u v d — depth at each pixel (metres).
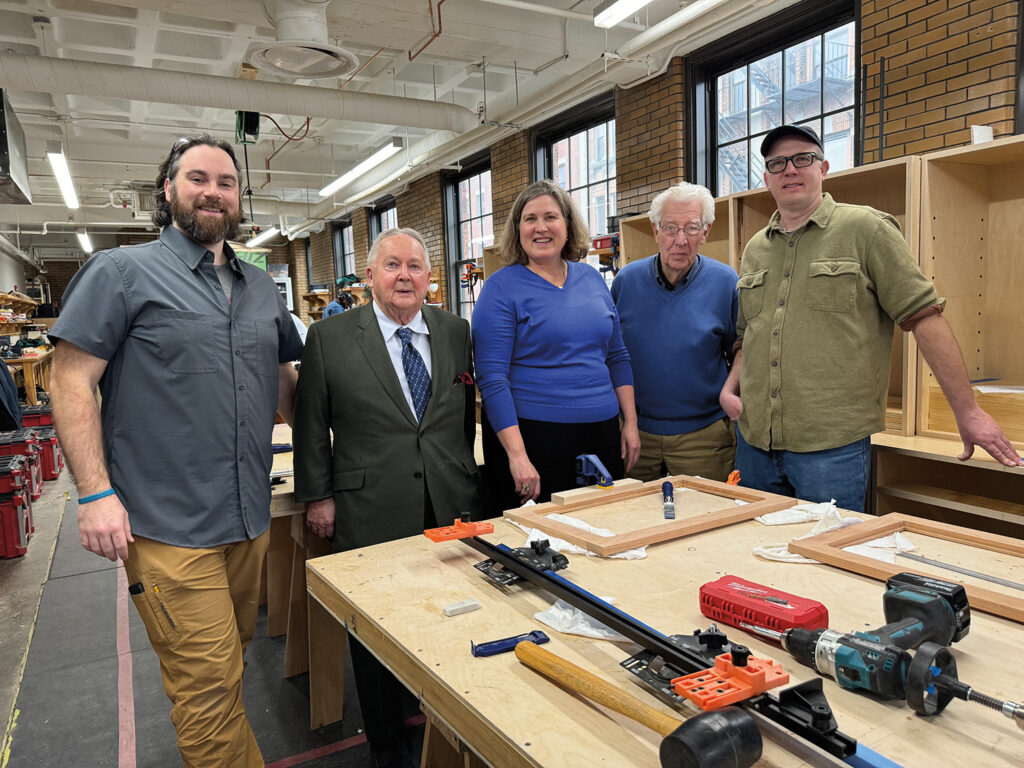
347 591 1.16
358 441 1.79
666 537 1.34
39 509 4.91
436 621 1.04
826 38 4.26
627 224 3.93
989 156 2.42
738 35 4.64
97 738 2.13
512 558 1.21
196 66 6.21
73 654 2.71
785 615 0.92
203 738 1.47
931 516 2.55
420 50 4.99
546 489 2.01
